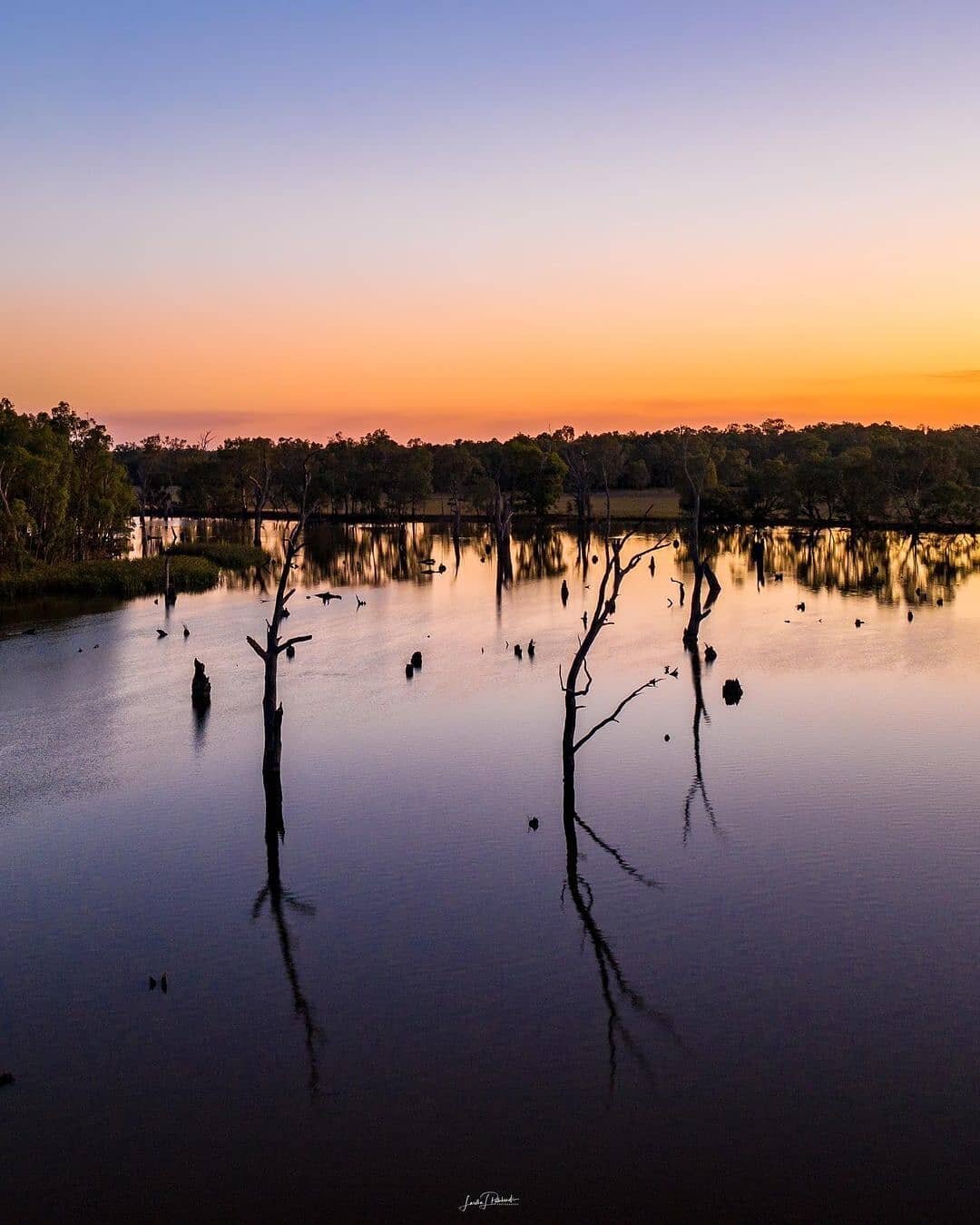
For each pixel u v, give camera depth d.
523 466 180.75
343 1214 20.11
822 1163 21.12
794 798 40.72
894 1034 25.22
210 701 56.81
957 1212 19.81
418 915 31.59
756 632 76.88
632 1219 19.88
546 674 63.56
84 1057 24.89
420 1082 23.91
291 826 38.56
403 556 142.25
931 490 158.88
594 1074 23.97
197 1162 21.48
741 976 27.88
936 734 48.78
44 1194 20.67
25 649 72.19
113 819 39.25
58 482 119.50
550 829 37.97
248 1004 26.97
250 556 129.62
